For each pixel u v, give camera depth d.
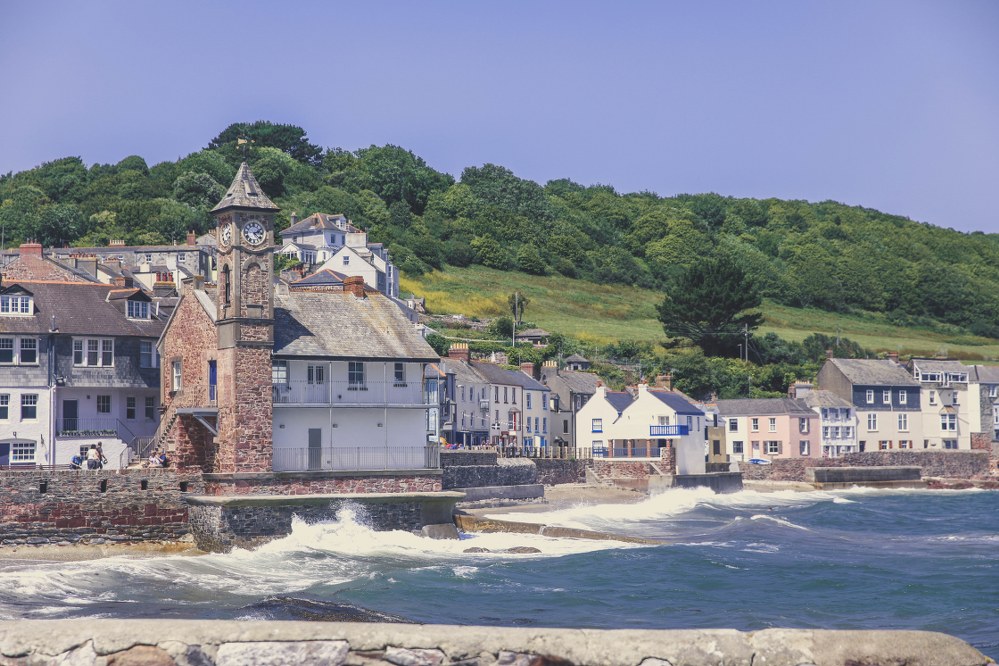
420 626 16.56
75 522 61.25
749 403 147.50
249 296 65.19
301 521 63.97
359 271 157.12
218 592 48.38
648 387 129.62
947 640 16.58
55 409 73.31
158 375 78.44
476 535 70.81
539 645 16.20
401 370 71.31
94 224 185.12
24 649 15.78
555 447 124.88
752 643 16.36
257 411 64.88
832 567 58.66
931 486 143.38
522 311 177.25
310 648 16.05
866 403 156.12
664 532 78.88
